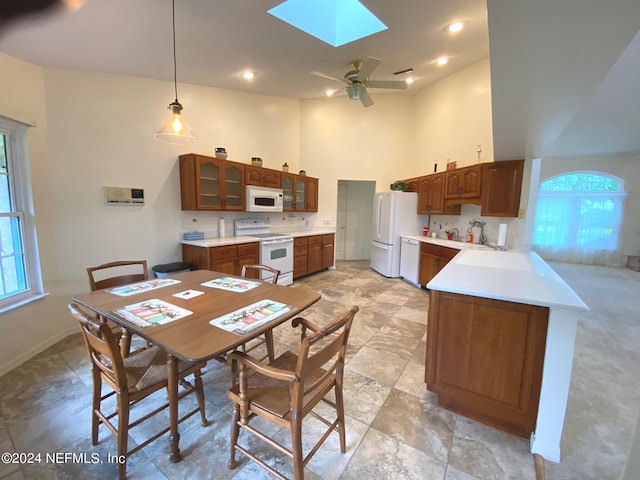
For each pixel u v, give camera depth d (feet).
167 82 11.61
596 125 14.20
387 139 18.56
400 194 16.51
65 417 5.64
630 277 18.39
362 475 4.49
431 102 16.48
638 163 21.26
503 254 9.84
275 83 13.29
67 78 8.97
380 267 17.80
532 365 5.02
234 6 7.07
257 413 4.23
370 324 10.29
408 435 5.31
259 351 8.27
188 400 6.26
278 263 14.40
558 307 4.65
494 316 5.29
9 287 7.69
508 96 6.95
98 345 4.34
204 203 12.00
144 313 4.98
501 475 4.52
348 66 11.42
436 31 9.29
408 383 6.88
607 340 9.20
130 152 10.56
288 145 17.43
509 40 5.03
